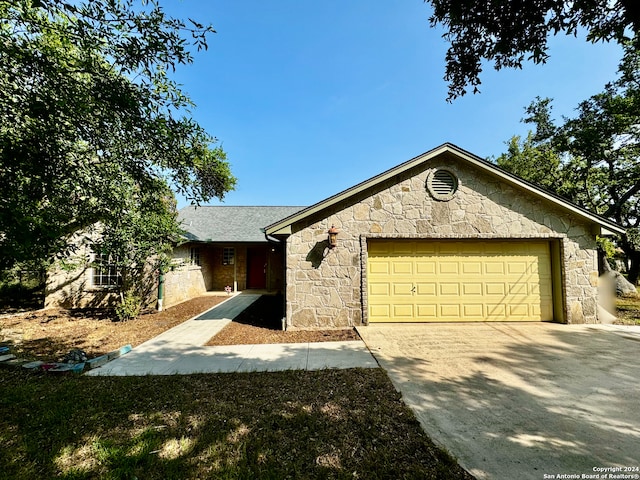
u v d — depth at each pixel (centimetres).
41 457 253
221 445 264
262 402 341
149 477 230
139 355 525
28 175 347
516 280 738
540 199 725
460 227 718
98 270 1024
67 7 322
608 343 560
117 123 415
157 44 342
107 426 297
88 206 507
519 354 502
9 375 437
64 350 568
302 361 480
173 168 490
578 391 364
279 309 982
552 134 1480
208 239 1352
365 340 590
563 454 248
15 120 357
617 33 397
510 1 395
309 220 708
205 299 1221
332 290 696
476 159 707
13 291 1127
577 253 718
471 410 320
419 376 411
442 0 427
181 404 339
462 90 508
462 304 731
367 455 248
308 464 239
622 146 1222
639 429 285
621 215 1392
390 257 735
